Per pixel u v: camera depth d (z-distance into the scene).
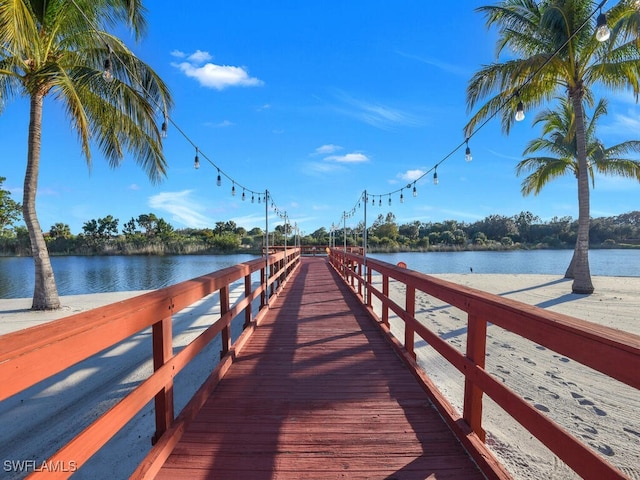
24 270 21.42
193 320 6.59
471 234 56.59
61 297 10.34
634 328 5.77
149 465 1.63
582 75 9.28
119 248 42.53
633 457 2.44
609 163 12.57
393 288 11.09
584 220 9.57
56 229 47.34
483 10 9.28
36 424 2.94
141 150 9.02
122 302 1.64
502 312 1.62
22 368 0.96
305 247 27.75
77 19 7.12
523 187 14.95
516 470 2.27
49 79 7.25
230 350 3.26
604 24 2.62
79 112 7.00
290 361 3.28
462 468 1.76
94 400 3.36
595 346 1.09
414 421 2.21
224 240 45.12
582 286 9.43
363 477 1.69
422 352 4.61
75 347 1.17
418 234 56.09
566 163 13.17
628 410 3.09
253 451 1.89
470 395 1.94
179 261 31.50
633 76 8.39
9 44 5.34
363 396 2.56
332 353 3.51
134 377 3.88
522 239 52.19
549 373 3.90
